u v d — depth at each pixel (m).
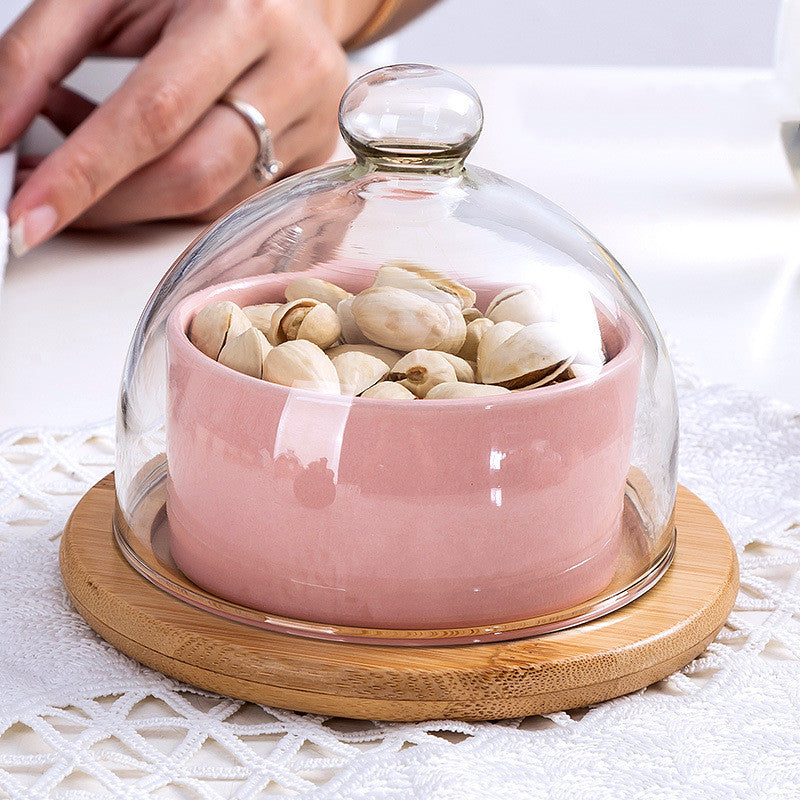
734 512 0.65
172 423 0.58
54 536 0.63
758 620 0.60
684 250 0.95
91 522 0.62
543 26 2.59
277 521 0.56
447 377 0.56
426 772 0.53
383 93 0.59
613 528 0.58
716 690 0.57
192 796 0.53
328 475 0.55
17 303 0.83
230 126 0.95
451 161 0.59
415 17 1.49
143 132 0.87
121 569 0.59
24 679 0.56
